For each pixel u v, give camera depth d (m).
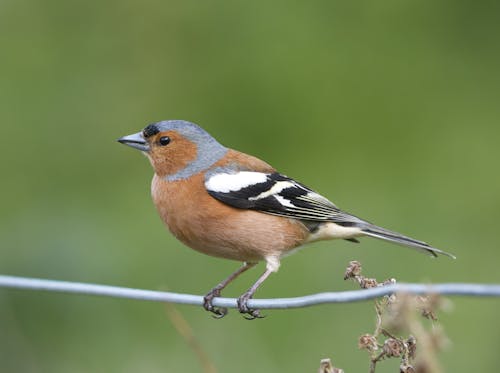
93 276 10.14
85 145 12.39
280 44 13.22
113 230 11.09
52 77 12.77
